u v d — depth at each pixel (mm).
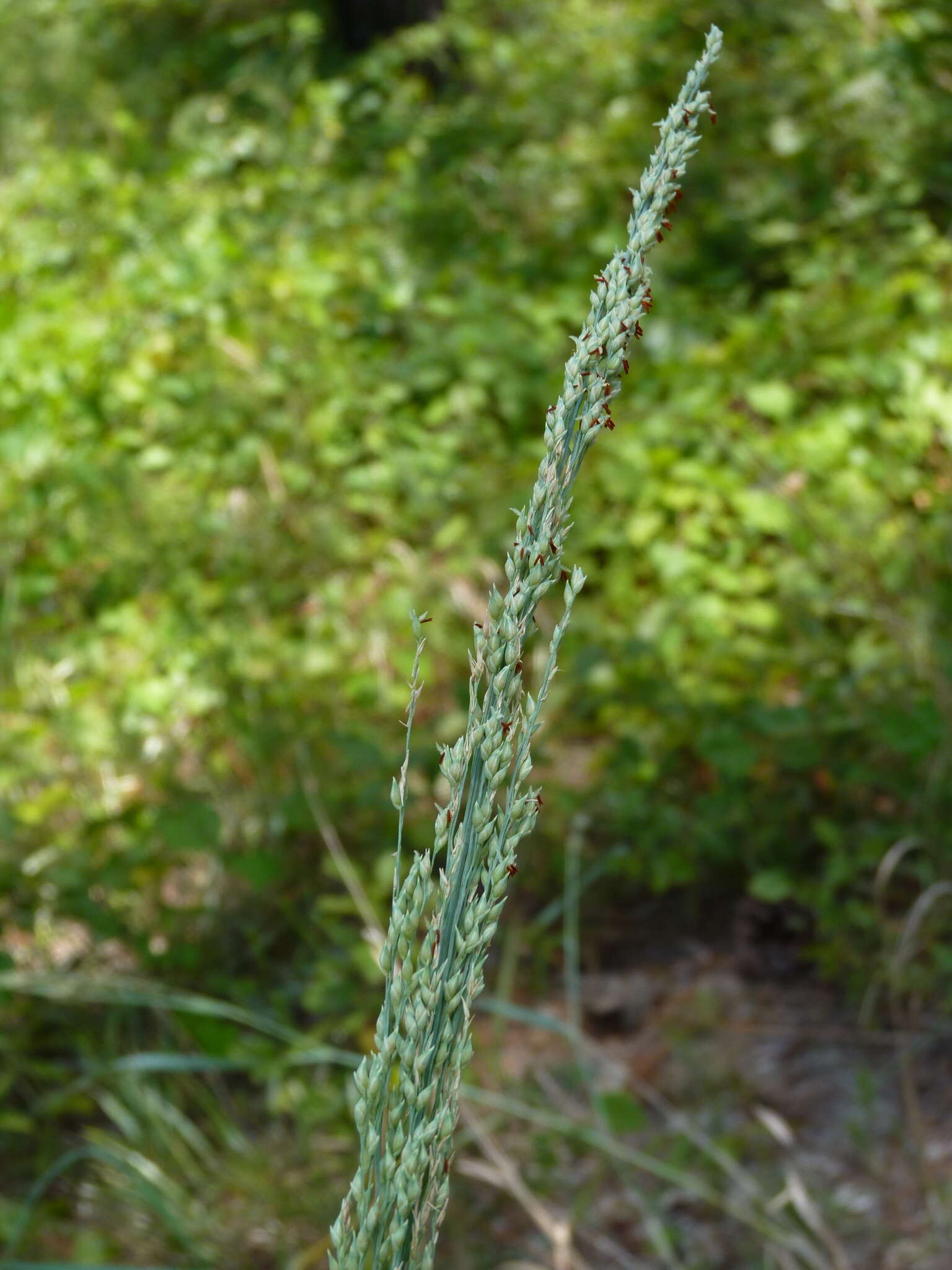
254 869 3227
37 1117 2949
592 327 805
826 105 6578
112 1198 2730
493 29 8305
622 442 4906
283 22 9039
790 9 7082
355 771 3844
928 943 3227
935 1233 2525
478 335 5465
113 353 5590
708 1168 2748
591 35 7801
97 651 4480
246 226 6684
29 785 3922
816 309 5430
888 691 3824
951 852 3324
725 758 3449
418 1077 783
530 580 780
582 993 3279
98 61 9078
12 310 5895
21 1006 3176
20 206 6973
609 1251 2607
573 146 6898
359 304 5930
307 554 4824
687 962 3395
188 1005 2795
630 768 3652
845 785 3650
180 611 4559
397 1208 779
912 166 6293
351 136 7711
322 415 5305
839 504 4641
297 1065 3039
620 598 4531
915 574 4305
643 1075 3039
